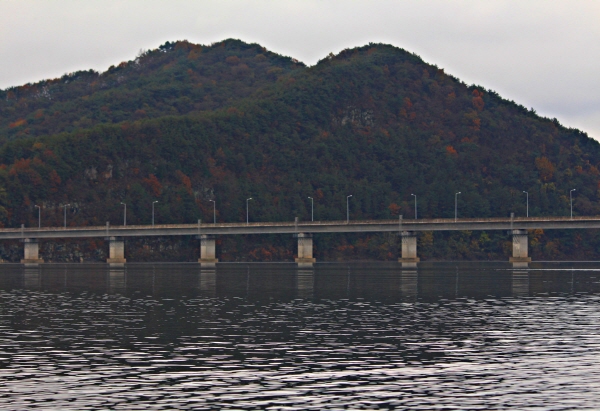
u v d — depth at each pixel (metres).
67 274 191.75
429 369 61.91
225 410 50.47
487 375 59.78
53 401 52.31
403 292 131.12
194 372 60.69
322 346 72.25
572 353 68.56
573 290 135.12
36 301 114.75
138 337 77.50
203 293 129.62
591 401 52.53
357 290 136.00
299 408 51.00
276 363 64.19
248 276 182.38
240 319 92.19
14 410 50.25
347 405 51.69
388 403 52.16
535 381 57.84
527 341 75.00
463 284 151.25
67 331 81.62
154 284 152.38
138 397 53.31
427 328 84.06
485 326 85.56
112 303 111.62
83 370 61.28
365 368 62.25
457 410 50.72
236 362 64.50
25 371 60.91
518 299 117.50
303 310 102.12
